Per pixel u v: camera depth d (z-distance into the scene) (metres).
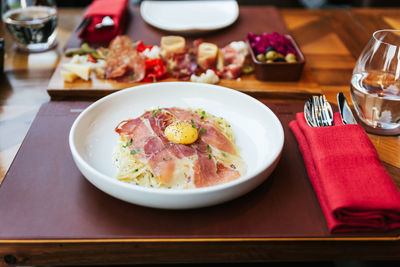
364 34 0.92
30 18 0.80
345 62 0.80
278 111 0.65
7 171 0.52
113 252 0.47
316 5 1.58
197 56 0.74
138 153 0.52
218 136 0.54
